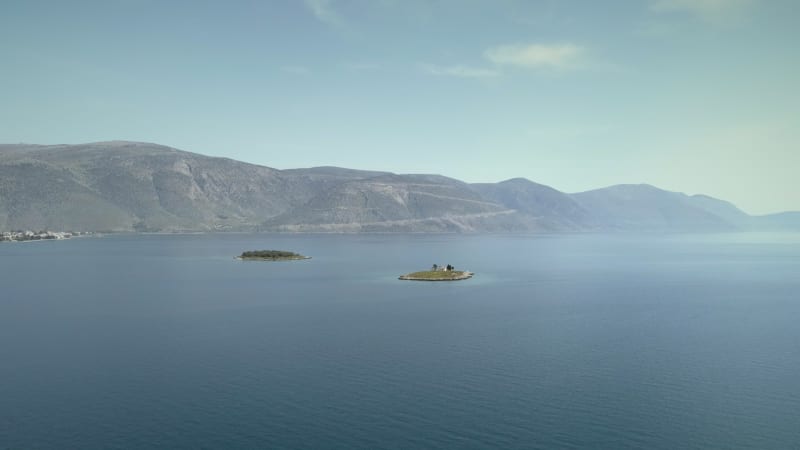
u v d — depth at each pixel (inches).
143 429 2490.2
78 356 3629.4
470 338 4200.3
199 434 2444.6
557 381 3144.7
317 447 2330.2
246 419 2598.4
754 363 3511.3
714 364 3486.7
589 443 2377.0
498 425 2546.8
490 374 3262.8
